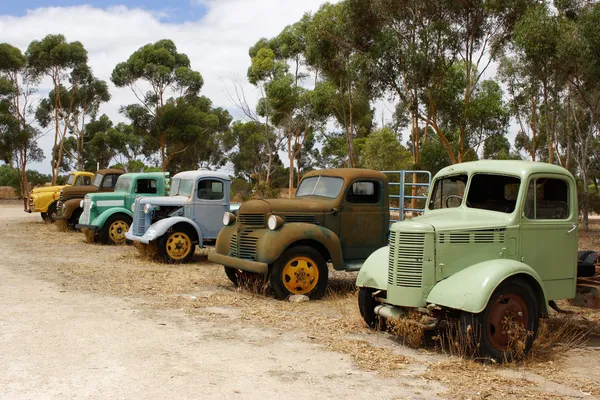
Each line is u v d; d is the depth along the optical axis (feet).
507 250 20.89
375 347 20.81
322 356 19.47
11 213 107.45
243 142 213.46
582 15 65.87
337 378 17.15
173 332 22.29
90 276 36.09
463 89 75.56
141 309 26.55
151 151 192.54
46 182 195.52
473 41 75.72
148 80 156.97
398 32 76.48
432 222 20.68
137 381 16.37
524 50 67.41
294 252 29.55
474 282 19.03
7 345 19.88
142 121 158.61
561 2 72.54
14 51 151.43
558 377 17.87
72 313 25.25
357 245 32.55
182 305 27.76
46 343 20.24
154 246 43.65
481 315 18.88
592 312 28.22
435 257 20.06
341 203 32.09
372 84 76.02
